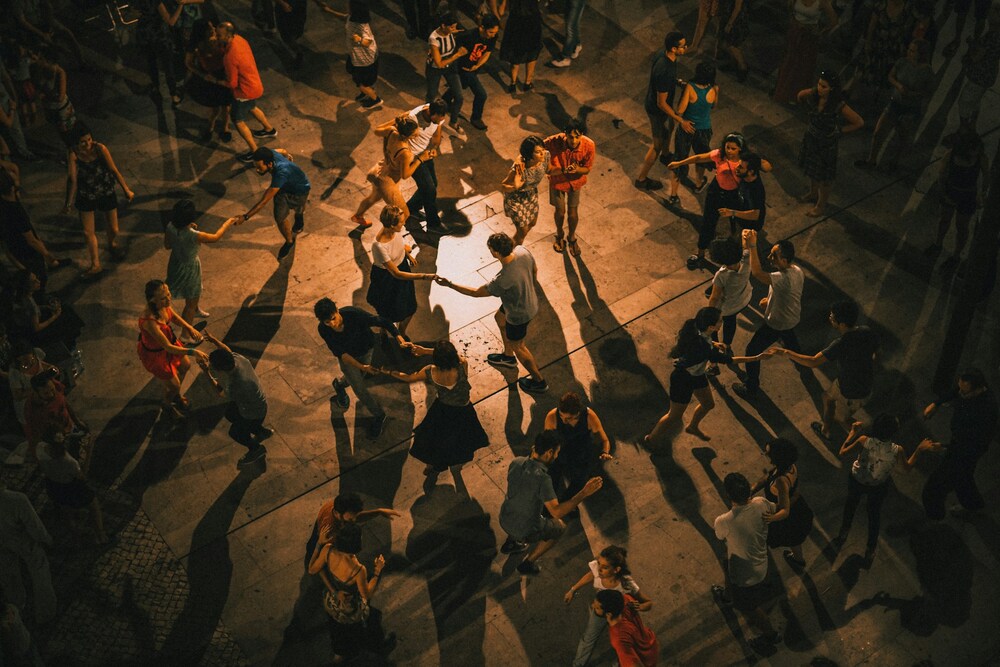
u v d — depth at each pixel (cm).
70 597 820
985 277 851
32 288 925
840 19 1395
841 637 787
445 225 1117
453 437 830
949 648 780
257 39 1370
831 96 1034
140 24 1222
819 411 942
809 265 1077
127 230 1119
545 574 823
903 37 1173
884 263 1078
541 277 1068
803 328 1016
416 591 814
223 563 838
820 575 825
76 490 807
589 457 813
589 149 1000
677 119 1066
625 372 976
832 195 1155
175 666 775
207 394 962
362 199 1152
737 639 787
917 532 853
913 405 947
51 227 1128
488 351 992
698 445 915
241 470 901
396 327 928
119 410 952
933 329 1012
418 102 1278
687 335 830
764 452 909
